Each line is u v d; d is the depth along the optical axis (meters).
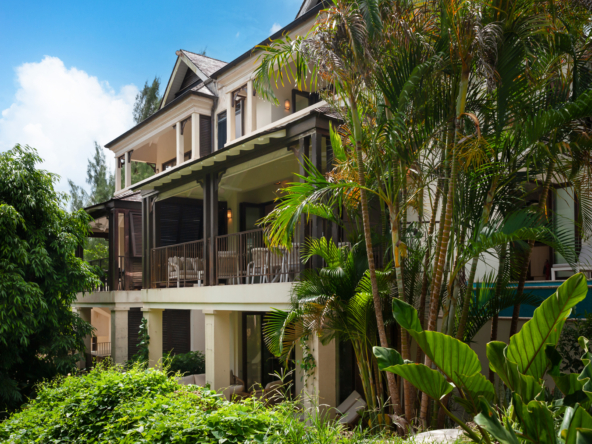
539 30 4.75
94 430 4.81
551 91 5.25
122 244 18.47
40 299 9.61
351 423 7.16
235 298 9.20
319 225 7.63
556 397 4.76
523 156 5.45
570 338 5.83
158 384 5.59
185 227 13.95
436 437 3.89
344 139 6.74
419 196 6.20
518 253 6.14
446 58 5.23
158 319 12.33
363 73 5.21
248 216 13.64
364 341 6.32
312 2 12.04
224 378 9.92
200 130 14.61
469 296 5.54
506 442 2.35
